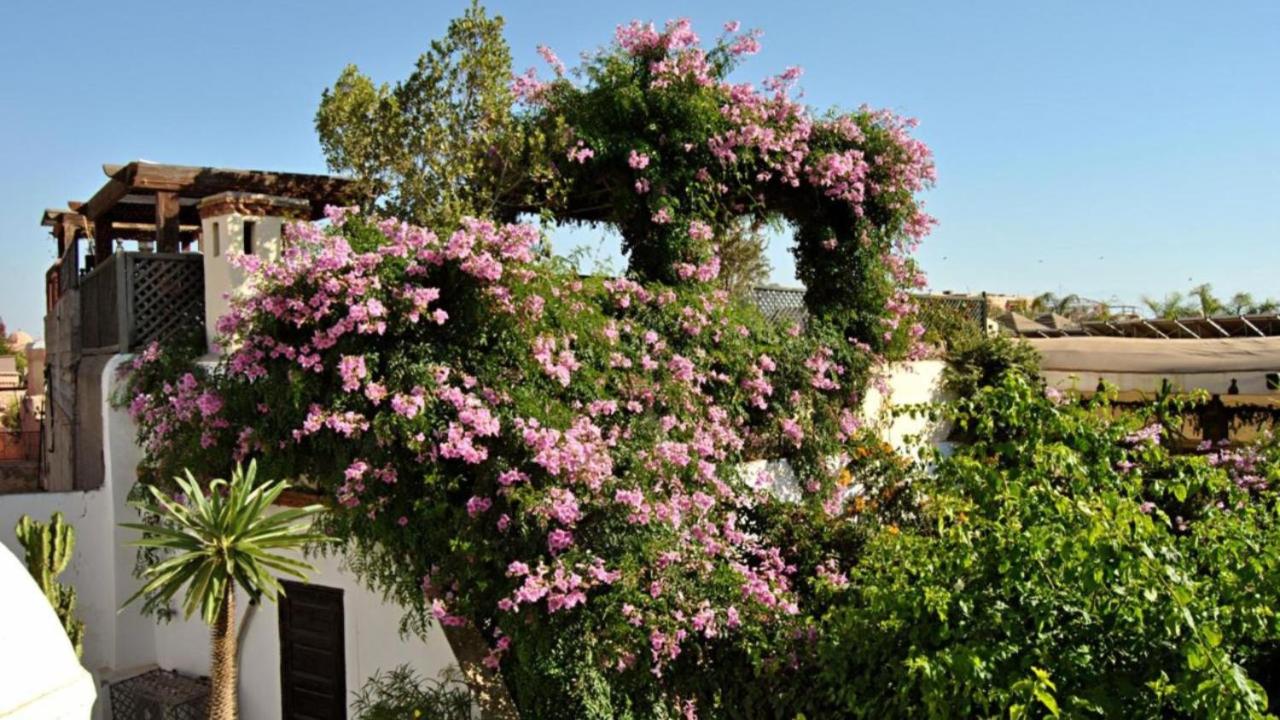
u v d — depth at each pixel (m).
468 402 6.05
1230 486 4.82
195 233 13.30
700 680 5.95
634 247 8.80
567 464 6.01
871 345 10.20
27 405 17.69
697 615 5.82
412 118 8.84
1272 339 13.19
